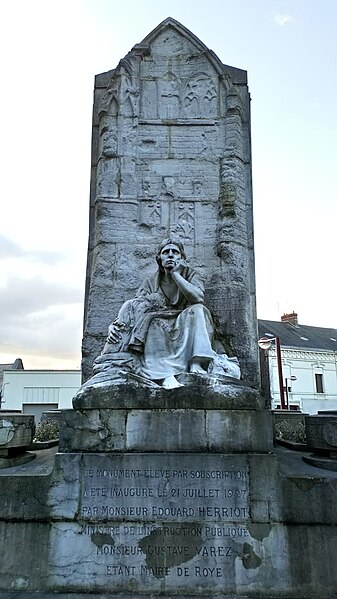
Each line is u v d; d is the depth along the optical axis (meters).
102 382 4.92
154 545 4.30
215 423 4.68
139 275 7.64
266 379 10.56
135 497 4.42
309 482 4.42
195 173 8.18
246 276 7.76
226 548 4.27
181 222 7.94
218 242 7.81
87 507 4.41
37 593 4.15
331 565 4.20
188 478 4.46
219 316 7.31
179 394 4.75
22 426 5.45
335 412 6.25
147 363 5.48
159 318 5.85
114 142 8.17
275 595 4.12
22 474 4.59
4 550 4.31
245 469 4.46
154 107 8.47
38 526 4.36
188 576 4.20
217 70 8.62
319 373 34.88
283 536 4.29
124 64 8.56
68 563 4.27
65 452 4.62
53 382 24.09
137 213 7.93
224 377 5.06
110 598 4.06
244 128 8.60
